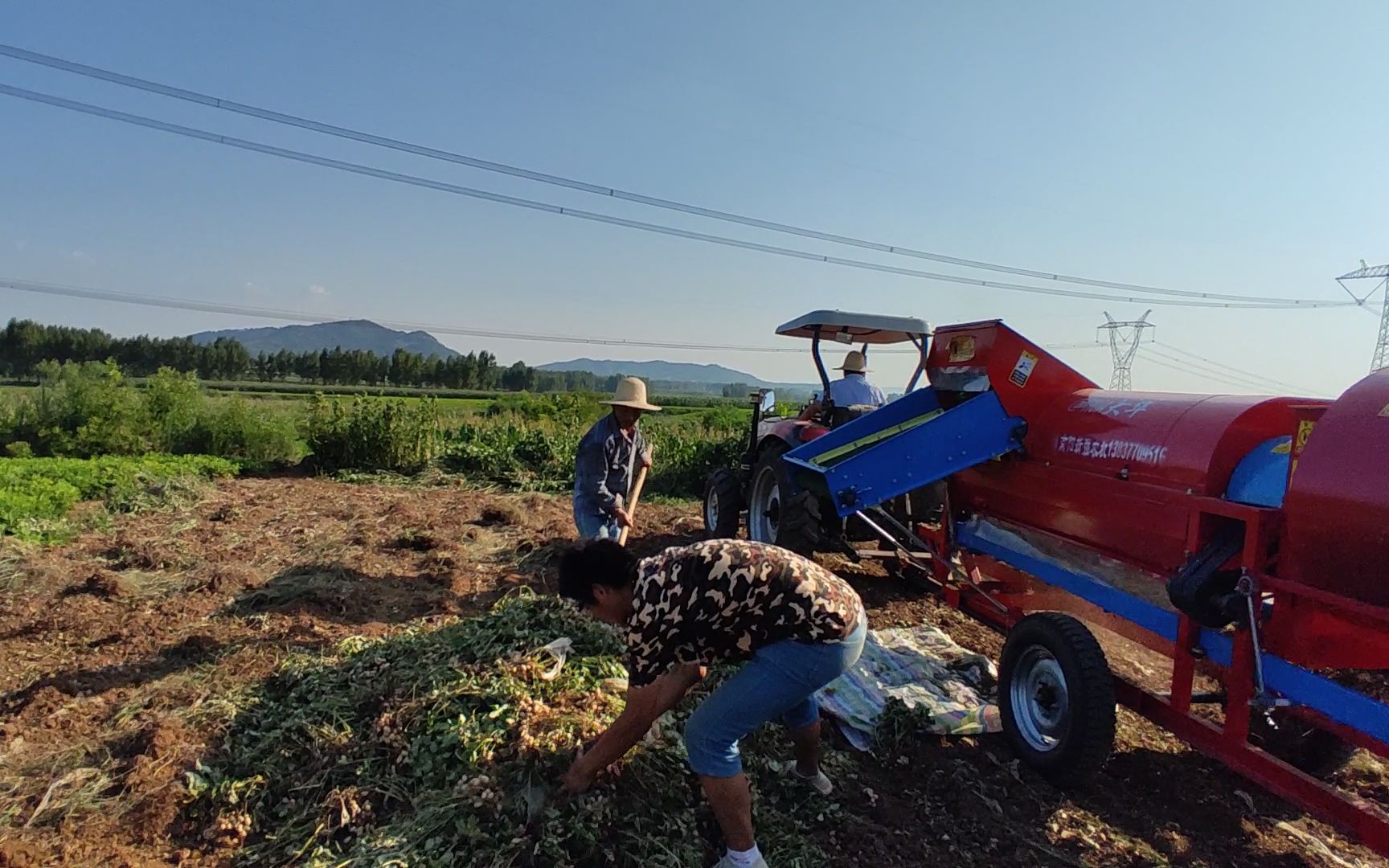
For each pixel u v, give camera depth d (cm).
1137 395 427
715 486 792
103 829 307
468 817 298
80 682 420
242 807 320
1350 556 280
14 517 755
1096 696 354
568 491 1112
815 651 273
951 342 539
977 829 343
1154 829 354
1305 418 314
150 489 945
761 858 285
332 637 482
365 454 1203
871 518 621
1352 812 272
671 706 287
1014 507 493
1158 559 374
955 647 518
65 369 1454
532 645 429
